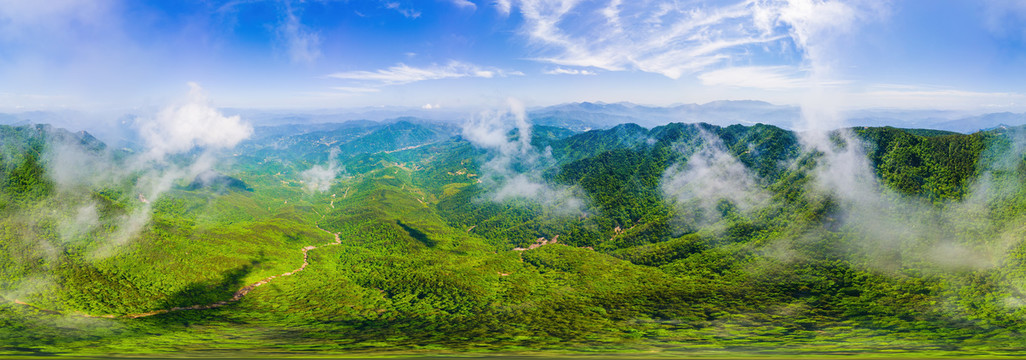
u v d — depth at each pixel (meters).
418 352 170.25
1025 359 139.75
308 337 196.88
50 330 187.88
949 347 156.62
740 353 160.88
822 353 156.38
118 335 190.25
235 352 168.00
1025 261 192.75
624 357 159.38
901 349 157.25
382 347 178.88
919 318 183.62
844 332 181.38
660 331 196.75
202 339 191.12
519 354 166.12
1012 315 172.12
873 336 174.50
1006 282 188.88
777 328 191.88
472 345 181.38
